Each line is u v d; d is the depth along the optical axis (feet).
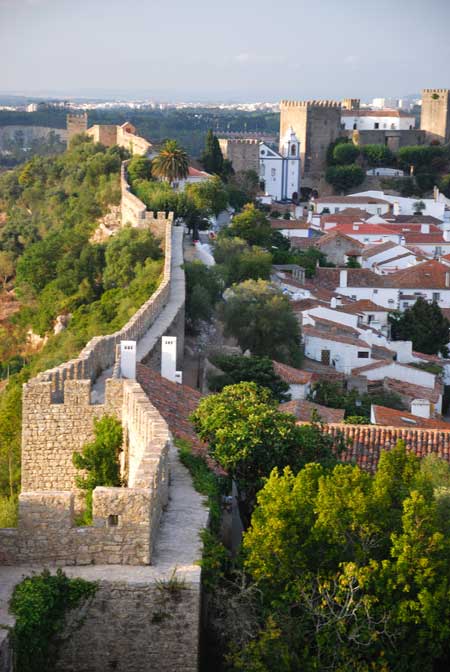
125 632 76.02
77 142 604.90
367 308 358.23
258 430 106.63
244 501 107.45
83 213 460.96
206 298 264.72
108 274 343.26
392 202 629.10
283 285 370.32
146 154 513.45
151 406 102.73
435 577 81.25
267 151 651.66
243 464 105.60
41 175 549.95
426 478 95.04
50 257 384.47
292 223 521.24
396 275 426.10
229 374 209.87
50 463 115.03
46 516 78.18
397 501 92.07
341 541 84.38
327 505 84.33
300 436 108.78
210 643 80.69
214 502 93.56
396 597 81.66
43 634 73.67
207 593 80.33
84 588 75.41
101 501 78.23
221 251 352.28
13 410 134.51
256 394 117.70
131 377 134.72
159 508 86.43
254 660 77.41
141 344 171.42
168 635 76.28
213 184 425.69
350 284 408.26
